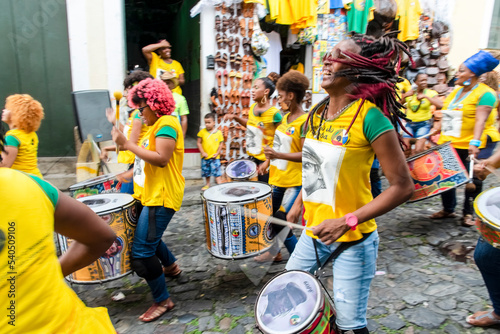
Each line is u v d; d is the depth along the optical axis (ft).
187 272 10.61
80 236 3.66
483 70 11.83
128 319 8.48
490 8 25.26
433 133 16.42
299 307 4.97
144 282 10.19
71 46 17.34
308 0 20.29
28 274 2.83
